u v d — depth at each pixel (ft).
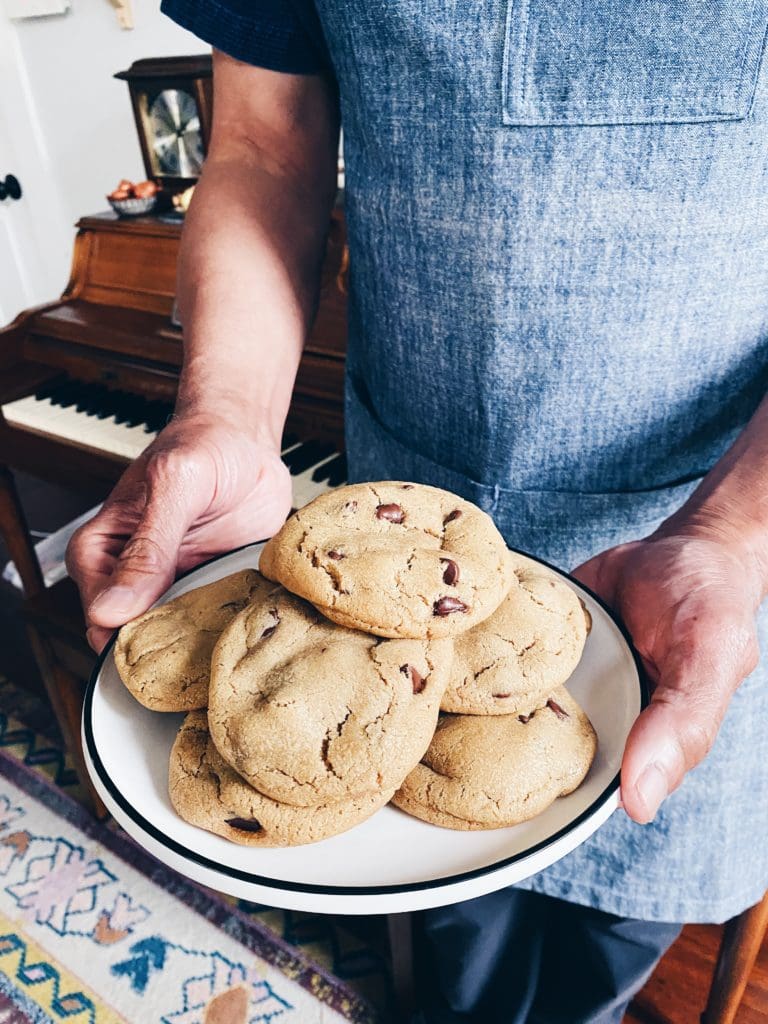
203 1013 2.78
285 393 1.92
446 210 1.53
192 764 1.17
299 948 2.97
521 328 1.57
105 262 3.70
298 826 1.08
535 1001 2.52
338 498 1.41
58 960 2.97
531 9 1.31
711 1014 2.58
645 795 1.04
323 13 1.55
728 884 2.04
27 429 3.41
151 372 3.35
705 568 1.25
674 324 1.53
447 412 1.77
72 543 1.55
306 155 2.05
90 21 4.97
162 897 3.17
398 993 2.65
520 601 1.36
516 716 1.23
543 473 1.74
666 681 1.14
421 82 1.45
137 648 1.32
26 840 3.42
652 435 1.66
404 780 1.17
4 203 6.15
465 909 2.26
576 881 2.10
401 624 1.22
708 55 1.30
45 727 3.94
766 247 1.48
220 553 1.70
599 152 1.39
